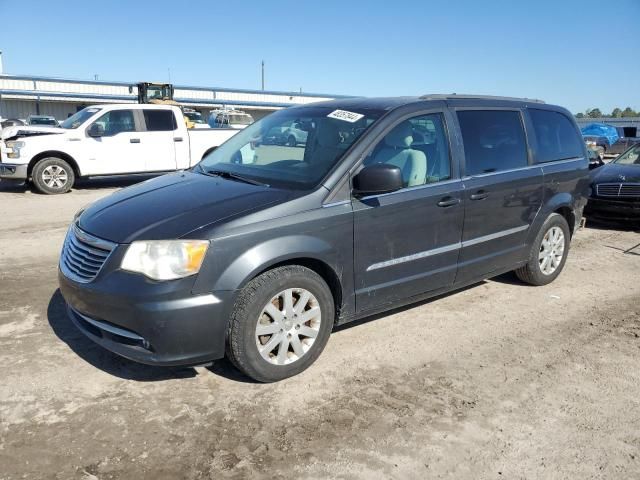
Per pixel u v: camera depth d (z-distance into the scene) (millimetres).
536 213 5238
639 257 7035
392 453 2902
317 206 3568
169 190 3934
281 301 3480
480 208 4570
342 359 3928
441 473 2766
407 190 4043
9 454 2777
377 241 3879
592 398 3514
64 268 3562
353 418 3201
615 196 8430
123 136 12148
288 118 4672
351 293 3834
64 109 47000
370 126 3979
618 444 3045
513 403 3424
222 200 3551
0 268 5793
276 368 3500
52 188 11469
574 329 4602
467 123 4617
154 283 3090
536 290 5562
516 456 2916
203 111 51500
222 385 3514
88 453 2811
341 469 2764
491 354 4094
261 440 2971
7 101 44562
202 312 3150
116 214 3562
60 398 3293
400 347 4156
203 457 2816
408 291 4215
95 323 3301
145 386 3465
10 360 3727
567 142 5754
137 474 2676
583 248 7504
